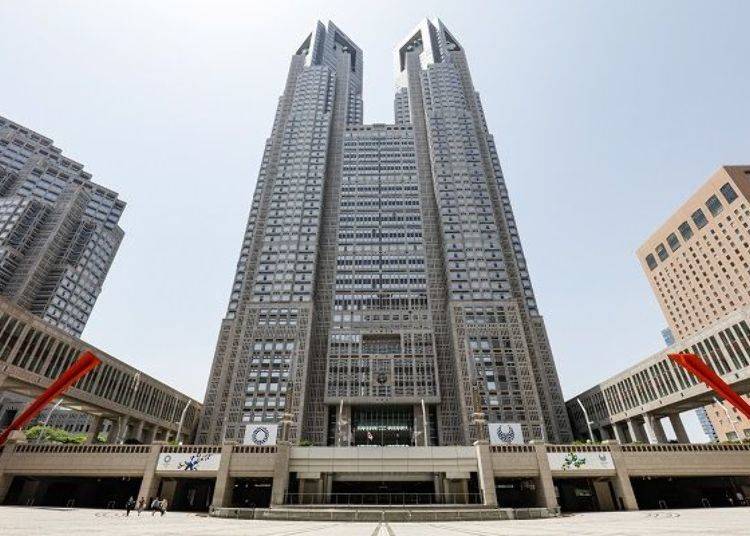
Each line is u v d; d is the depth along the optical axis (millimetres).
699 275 141000
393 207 137125
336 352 102500
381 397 95000
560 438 103062
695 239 142375
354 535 19172
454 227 125562
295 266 118250
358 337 105250
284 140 150000
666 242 156125
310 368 103125
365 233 130875
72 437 89750
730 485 54219
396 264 123688
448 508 41719
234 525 26547
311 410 97312
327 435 93562
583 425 113750
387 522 34250
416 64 188750
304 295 112375
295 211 130500
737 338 70000
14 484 50781
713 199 134000
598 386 107562
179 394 106188
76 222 168625
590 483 56375
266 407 92938
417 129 161375
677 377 81438
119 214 192000
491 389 94750
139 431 91062
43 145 184625
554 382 110375
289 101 168750
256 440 53188
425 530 23516
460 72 176125
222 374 105625
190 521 30188
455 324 104250
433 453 50281
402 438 93625
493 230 124750
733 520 25188
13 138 176875
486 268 116562
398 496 56625
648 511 45281
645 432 99375
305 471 49656
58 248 156875
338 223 133125
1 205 155250
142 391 91812
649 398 89250
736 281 126000
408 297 116000
